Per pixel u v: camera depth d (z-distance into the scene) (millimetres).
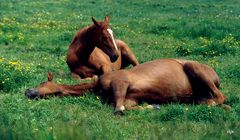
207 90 11859
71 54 15570
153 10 39562
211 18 32906
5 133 7367
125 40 24391
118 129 9328
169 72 11688
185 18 33312
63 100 11711
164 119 10297
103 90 11617
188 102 11898
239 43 21781
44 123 9516
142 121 10242
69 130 7070
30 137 7742
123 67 16719
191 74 11820
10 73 13648
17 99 11648
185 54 20328
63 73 16141
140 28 28344
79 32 15555
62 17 33219
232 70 15406
